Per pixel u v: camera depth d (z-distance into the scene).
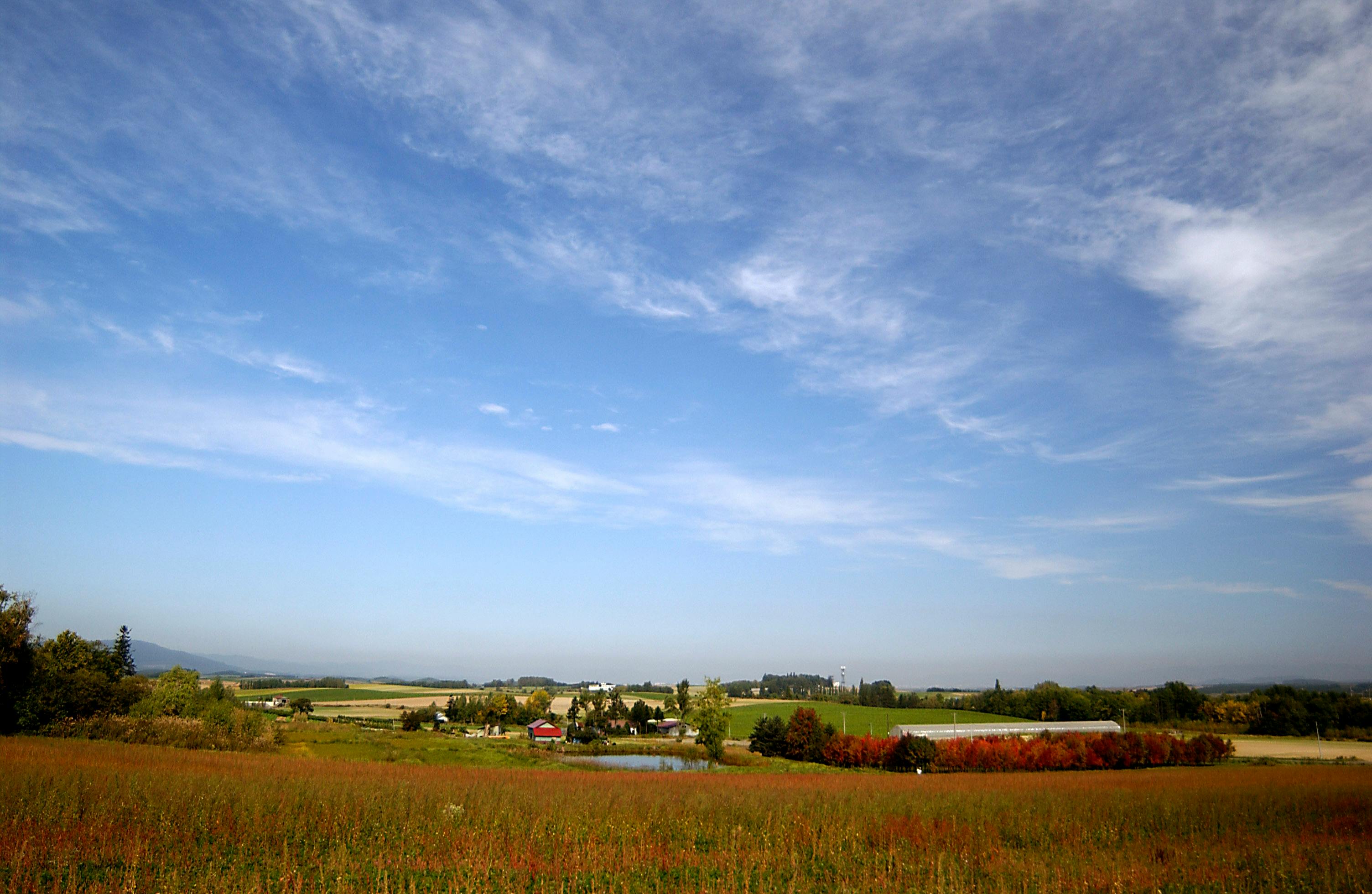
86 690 61.69
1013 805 35.09
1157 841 28.34
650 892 19.09
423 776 40.06
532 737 127.25
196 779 28.12
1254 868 23.25
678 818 28.48
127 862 18.23
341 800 26.20
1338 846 27.34
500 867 20.59
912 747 83.19
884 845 25.86
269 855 20.02
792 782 48.25
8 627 53.91
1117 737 83.56
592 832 25.45
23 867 17.34
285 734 70.19
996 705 148.75
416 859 20.97
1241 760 85.94
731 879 19.97
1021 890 20.30
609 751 100.94
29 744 43.19
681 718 115.56
